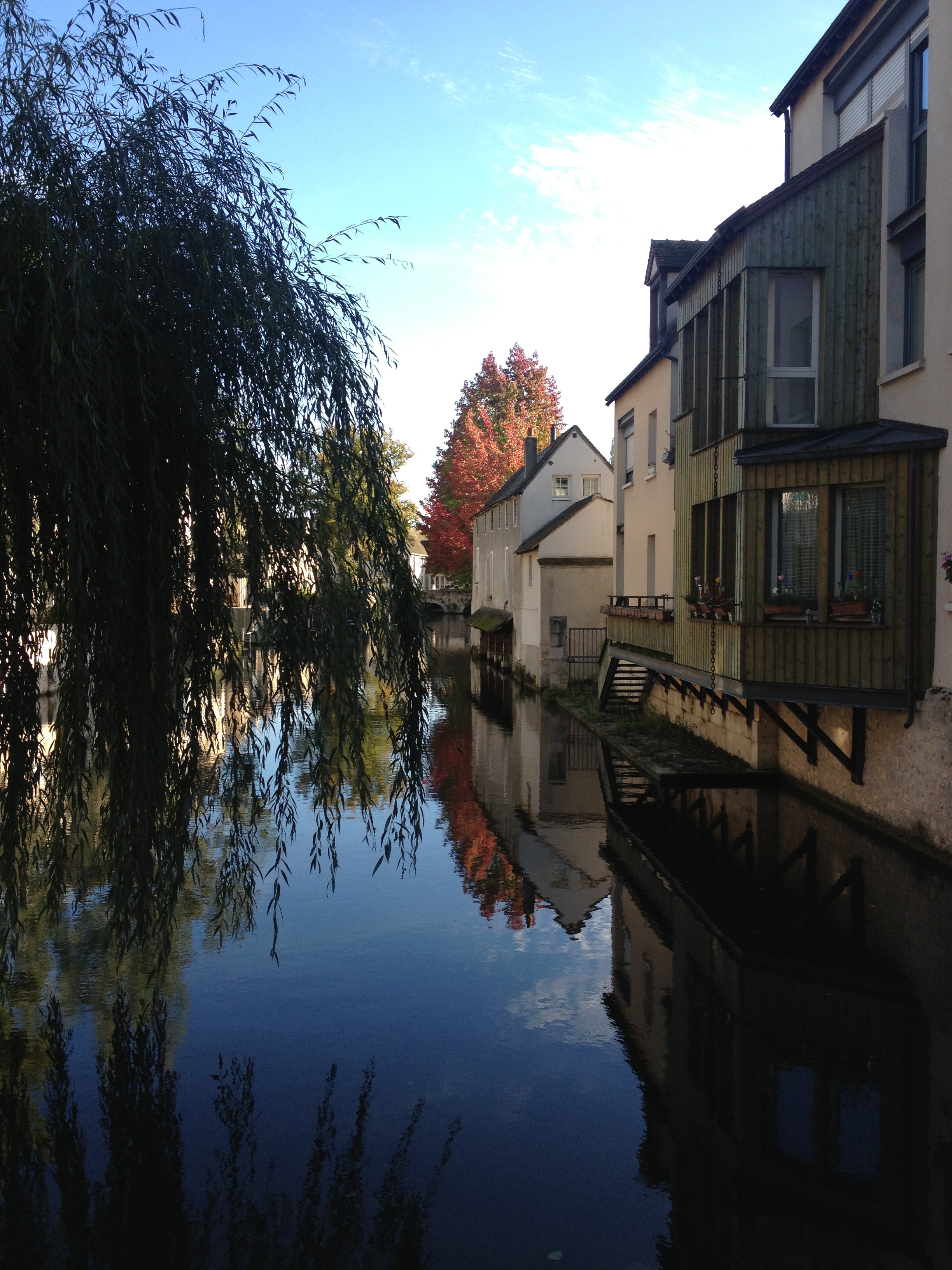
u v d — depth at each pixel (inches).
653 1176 194.9
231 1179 194.4
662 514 773.9
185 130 205.2
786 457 451.5
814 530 451.5
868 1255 169.9
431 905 379.9
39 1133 211.0
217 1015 273.1
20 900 208.7
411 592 223.9
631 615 743.7
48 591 196.7
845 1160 200.4
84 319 168.6
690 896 382.3
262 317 199.0
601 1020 270.1
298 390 209.5
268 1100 225.5
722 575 513.7
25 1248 173.2
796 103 622.8
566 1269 166.4
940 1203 185.0
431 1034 261.4
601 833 494.3
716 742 719.1
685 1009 277.3
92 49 198.8
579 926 350.6
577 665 1160.2
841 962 307.7
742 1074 237.5
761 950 320.8
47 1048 251.3
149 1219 181.0
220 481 201.8
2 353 168.7
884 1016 267.7
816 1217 181.2
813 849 440.5
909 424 438.6
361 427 220.4
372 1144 207.2
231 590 212.8
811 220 482.6
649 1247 172.6
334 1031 263.4
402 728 229.8
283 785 224.4
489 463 2038.6
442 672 235.1
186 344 193.3
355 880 415.5
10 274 170.4
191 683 207.5
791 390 486.3
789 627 457.1
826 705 485.4
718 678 511.5
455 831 502.9
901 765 437.1
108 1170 196.9
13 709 189.8
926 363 424.2
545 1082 234.5
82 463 177.0
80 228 181.8
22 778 193.9
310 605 212.4
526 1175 196.4
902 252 462.9
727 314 513.7
